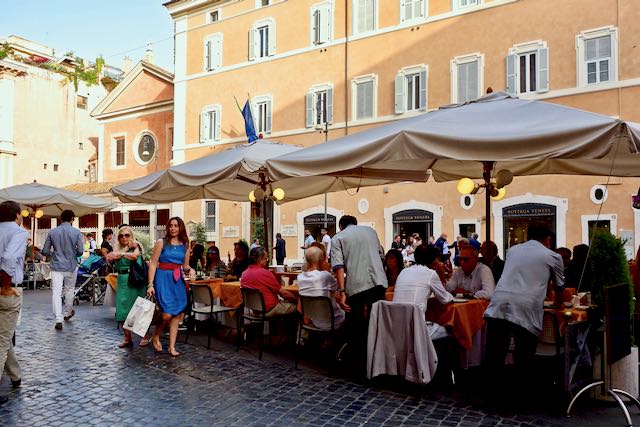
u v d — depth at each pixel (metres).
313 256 7.45
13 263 5.58
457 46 21.27
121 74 46.94
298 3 26.00
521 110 5.90
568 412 5.25
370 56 23.56
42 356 7.71
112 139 34.94
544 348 5.91
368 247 6.94
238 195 12.70
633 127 4.94
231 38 28.47
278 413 5.35
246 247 10.64
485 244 8.10
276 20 26.72
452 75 21.30
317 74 25.19
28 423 5.06
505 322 5.45
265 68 27.00
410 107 22.53
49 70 41.38
